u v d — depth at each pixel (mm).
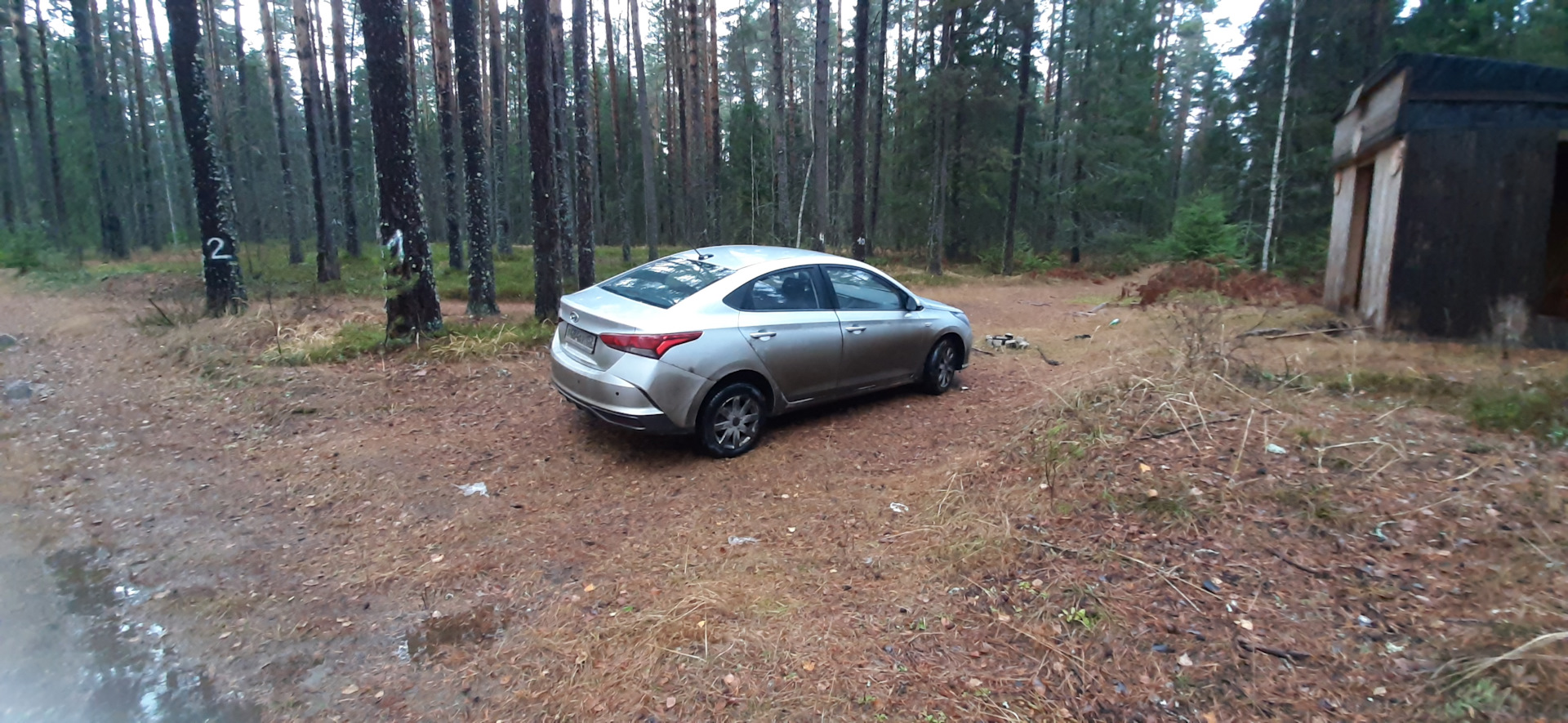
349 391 7488
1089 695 2908
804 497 4918
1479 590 3215
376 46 8578
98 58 27578
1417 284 7918
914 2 32031
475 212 11586
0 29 30125
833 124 36938
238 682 3199
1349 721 2697
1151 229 37406
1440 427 4859
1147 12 32188
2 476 5465
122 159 31391
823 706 2893
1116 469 4500
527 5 9906
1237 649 3062
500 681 3162
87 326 10992
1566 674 2646
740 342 5488
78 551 4371
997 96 25125
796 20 36531
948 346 7250
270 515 4836
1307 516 3859
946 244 32406
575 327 5605
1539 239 7480
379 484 5301
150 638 3523
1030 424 5539
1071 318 13883
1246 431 4652
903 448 5797
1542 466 4188
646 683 3070
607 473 5414
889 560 3967
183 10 10789
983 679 3018
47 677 3227
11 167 30172
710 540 4355
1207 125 34844
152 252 28094
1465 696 2695
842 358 6203
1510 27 19656
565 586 3910
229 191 11609
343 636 3527
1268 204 22953
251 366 8320
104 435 6363
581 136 12594
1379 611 3195
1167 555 3699
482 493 5121
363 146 40188
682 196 38000
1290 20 21031
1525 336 7508
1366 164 9500
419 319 9117
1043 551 3832
